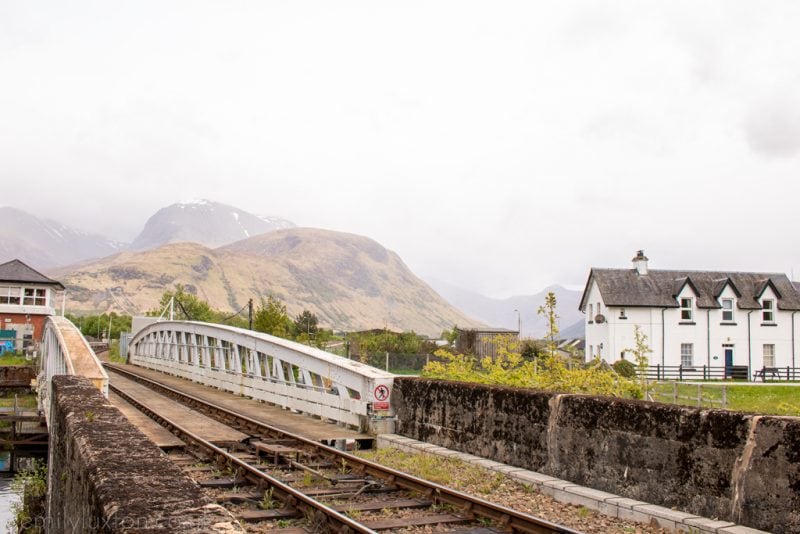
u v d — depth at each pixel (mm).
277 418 16688
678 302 43125
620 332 42562
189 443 12789
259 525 7586
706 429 7473
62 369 17984
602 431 8711
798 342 44219
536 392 9930
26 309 59219
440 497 8531
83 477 5484
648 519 7602
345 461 10906
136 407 18906
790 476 6633
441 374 16953
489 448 10773
